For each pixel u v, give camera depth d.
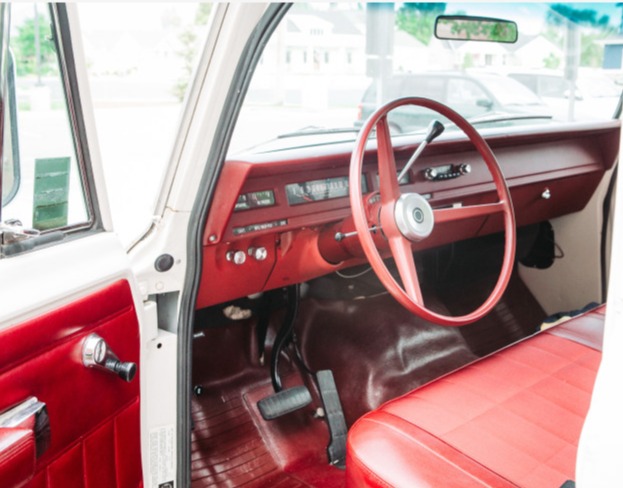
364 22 2.25
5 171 1.13
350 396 2.53
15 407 1.09
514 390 1.69
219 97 1.54
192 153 1.59
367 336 2.67
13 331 1.08
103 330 1.33
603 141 2.73
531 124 2.66
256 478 2.14
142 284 1.62
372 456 1.44
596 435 0.98
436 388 1.71
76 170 1.34
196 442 2.20
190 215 1.65
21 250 1.17
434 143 2.20
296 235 2.07
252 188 1.89
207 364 2.34
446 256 2.88
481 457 1.42
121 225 1.68
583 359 1.85
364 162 2.10
